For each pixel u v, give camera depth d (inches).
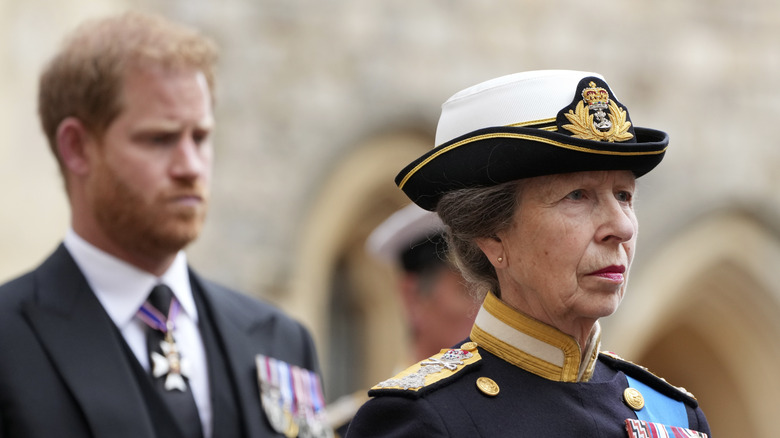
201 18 1467.8
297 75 1514.5
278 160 1498.5
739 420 1790.1
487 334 362.3
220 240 1460.4
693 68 1692.9
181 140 487.8
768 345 1756.9
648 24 1676.9
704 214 1694.1
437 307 631.8
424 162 358.6
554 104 346.0
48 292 479.5
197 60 498.9
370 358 1596.9
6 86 1098.7
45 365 458.6
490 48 1598.2
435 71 1574.8
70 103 489.4
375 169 1556.3
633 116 1668.3
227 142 1477.6
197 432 481.7
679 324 1770.4
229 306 529.0
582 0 1644.9
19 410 446.6
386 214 1592.0
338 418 677.3
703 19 1704.0
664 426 353.4
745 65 1716.3
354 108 1536.7
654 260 1689.2
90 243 491.2
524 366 353.7
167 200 482.6
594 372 371.2
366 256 1596.9
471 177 347.9
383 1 1557.6
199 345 505.7
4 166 1084.5
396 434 339.9
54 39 1131.3
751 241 1721.2
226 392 498.9
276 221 1492.4
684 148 1692.9
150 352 485.4
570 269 339.3
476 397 345.7
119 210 482.0
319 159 1517.0
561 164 334.6
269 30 1504.7
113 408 457.7
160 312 492.7
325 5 1533.0
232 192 1471.5
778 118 1727.4
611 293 342.0
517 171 339.6
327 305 1584.6
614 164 337.4
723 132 1707.7
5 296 476.4
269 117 1498.5
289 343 541.6
